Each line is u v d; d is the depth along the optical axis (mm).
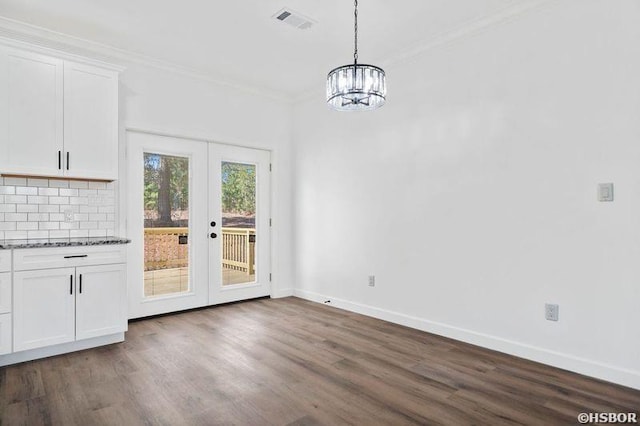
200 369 2574
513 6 2818
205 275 4262
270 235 4852
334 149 4379
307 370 2572
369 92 2240
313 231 4656
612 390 2285
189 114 4062
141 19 3043
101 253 2982
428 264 3426
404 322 3609
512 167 2869
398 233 3682
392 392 2264
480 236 3059
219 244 4383
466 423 1934
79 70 3096
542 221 2711
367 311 3973
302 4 2811
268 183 4836
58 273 2787
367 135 3988
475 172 3092
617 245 2381
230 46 3529
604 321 2430
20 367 2592
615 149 2391
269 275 4852
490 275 2994
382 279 3832
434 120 3387
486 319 3020
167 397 2186
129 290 3717
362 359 2771
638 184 2307
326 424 1919
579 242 2537
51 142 2963
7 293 2596
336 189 4348
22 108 2848
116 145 3271
